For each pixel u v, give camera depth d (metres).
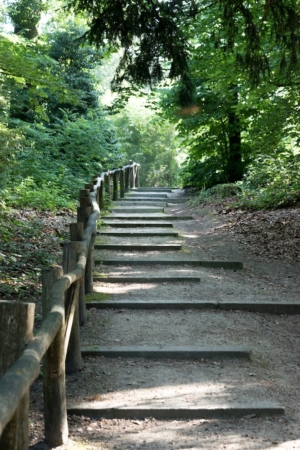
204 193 15.24
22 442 2.81
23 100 17.64
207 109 15.94
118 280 7.54
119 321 5.99
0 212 9.72
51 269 3.90
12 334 2.80
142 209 13.13
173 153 34.56
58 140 17.88
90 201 7.78
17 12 19.30
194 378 4.61
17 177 13.45
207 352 5.06
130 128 34.47
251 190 14.07
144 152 34.91
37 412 3.98
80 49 20.02
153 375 4.65
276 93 11.00
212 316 6.24
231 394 4.29
